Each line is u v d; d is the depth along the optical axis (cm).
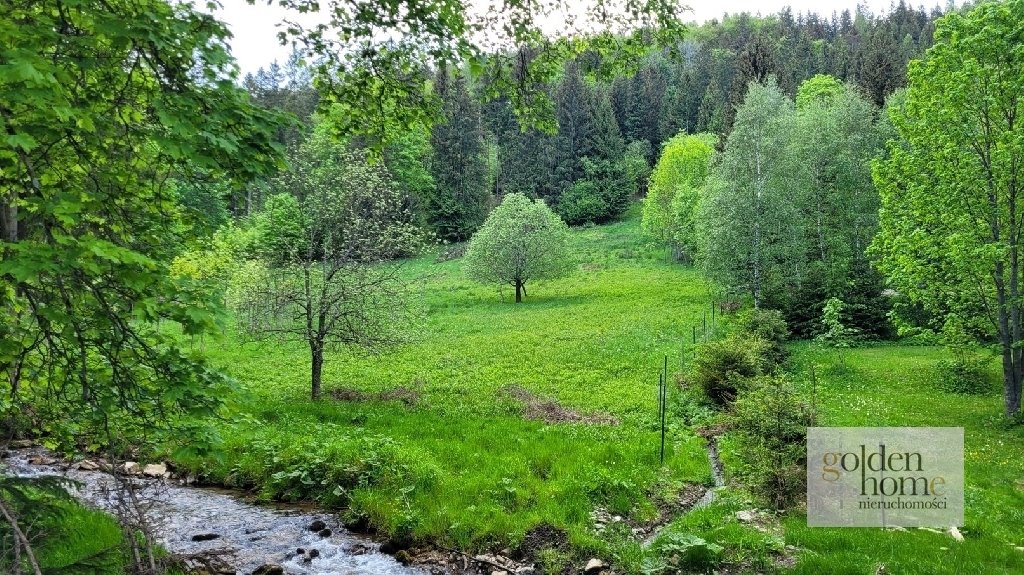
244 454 1462
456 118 8800
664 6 985
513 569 1012
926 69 2211
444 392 2414
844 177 4144
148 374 672
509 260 5184
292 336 2359
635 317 4116
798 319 3772
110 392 667
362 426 1861
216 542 1088
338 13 809
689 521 1145
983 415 2075
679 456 1583
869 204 3984
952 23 2150
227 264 2473
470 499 1237
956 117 2128
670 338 3438
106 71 628
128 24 534
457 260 7250
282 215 2183
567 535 1093
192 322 604
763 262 3850
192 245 775
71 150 670
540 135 10012
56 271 493
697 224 4666
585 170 10025
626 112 12194
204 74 621
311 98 6806
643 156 11350
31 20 580
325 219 2241
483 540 1090
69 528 888
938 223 2250
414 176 7638
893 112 2347
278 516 1220
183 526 1150
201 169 650
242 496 1326
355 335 2208
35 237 652
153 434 700
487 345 3444
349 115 934
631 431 1845
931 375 2677
